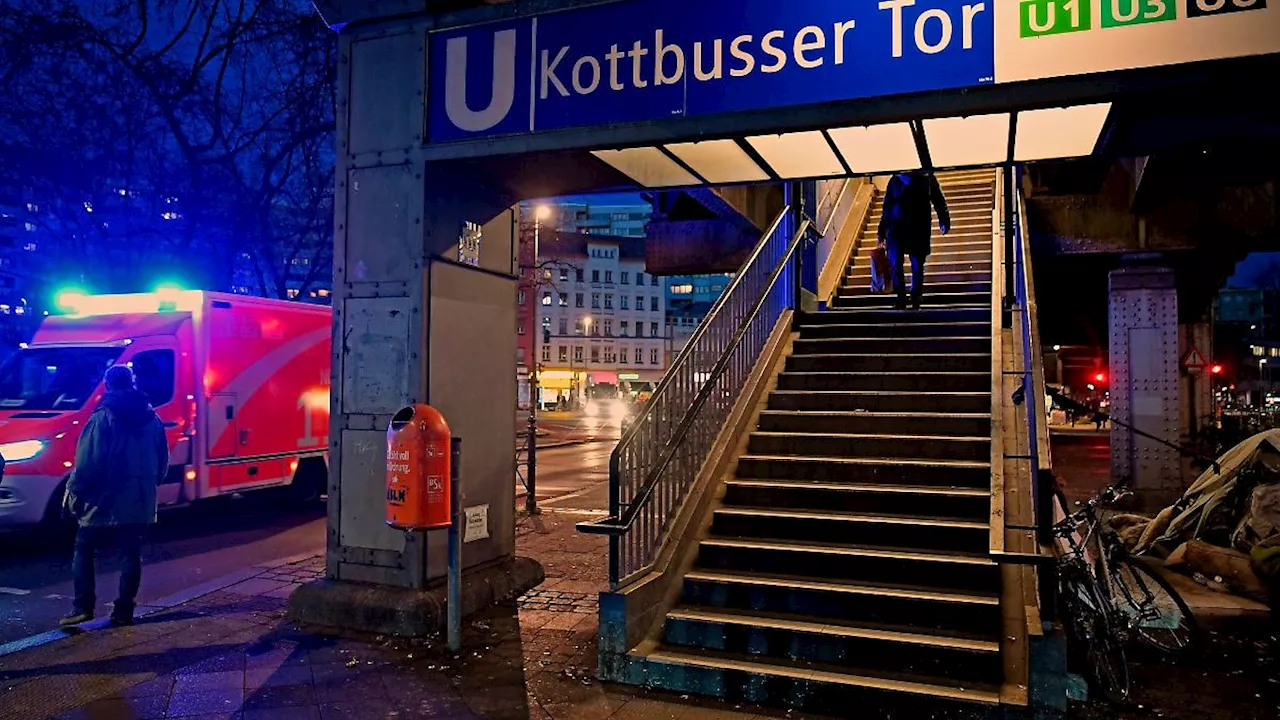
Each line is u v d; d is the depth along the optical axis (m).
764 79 5.25
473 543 6.78
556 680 5.18
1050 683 4.40
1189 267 15.53
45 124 16.16
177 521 11.70
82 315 11.34
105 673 5.26
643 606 5.40
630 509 5.47
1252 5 4.24
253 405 11.59
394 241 6.27
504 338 7.17
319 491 13.02
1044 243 13.02
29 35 15.42
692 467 6.72
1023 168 11.65
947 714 4.51
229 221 17.70
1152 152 5.83
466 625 6.21
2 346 18.39
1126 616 5.62
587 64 5.71
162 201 17.73
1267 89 4.45
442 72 6.18
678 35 5.48
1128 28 4.46
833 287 11.38
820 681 4.76
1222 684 5.15
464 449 6.64
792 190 10.48
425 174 6.19
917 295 9.55
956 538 5.88
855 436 7.14
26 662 5.47
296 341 12.45
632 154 6.13
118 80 16.34
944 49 4.83
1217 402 39.88
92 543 6.34
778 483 6.77
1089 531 5.89
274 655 5.59
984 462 6.68
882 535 6.08
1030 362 6.24
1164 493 14.09
